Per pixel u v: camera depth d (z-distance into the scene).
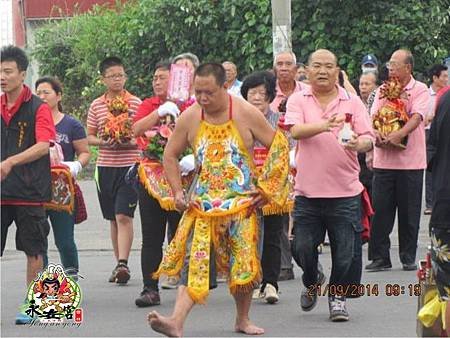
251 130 14.06
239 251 13.91
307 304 16.03
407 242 20.36
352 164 15.20
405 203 20.16
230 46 36.41
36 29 53.53
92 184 36.69
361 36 34.56
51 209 17.36
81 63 44.06
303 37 34.81
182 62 17.05
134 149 19.41
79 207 17.92
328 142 15.04
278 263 17.22
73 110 44.81
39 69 47.22
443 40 36.50
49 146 15.79
